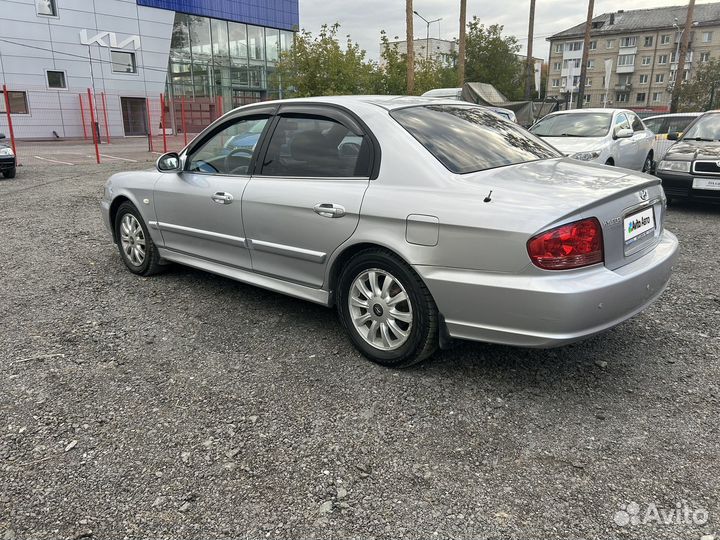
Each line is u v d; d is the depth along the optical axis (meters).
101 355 3.66
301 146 3.82
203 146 4.55
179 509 2.28
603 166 3.72
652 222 3.38
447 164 3.21
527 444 2.67
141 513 2.25
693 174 8.10
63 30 32.06
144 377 3.37
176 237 4.82
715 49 76.12
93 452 2.64
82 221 8.03
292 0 42.06
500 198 2.90
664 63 79.19
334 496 2.34
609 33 82.31
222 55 39.31
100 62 33.81
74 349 3.75
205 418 2.93
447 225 2.96
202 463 2.56
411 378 3.32
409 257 3.12
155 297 4.78
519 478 2.43
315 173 3.68
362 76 18.50
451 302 3.03
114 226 5.55
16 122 31.17
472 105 4.27
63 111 32.84
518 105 20.00
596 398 3.07
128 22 34.44
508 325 2.89
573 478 2.43
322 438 2.74
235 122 4.36
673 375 3.32
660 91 80.25
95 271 5.56
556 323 2.74
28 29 30.84
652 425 2.81
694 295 4.69
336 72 18.09
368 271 3.40
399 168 3.27
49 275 5.42
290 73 18.61
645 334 3.90
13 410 3.00
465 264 2.94
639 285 2.99
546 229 2.71
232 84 40.31
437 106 3.90
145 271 5.30
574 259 2.75
